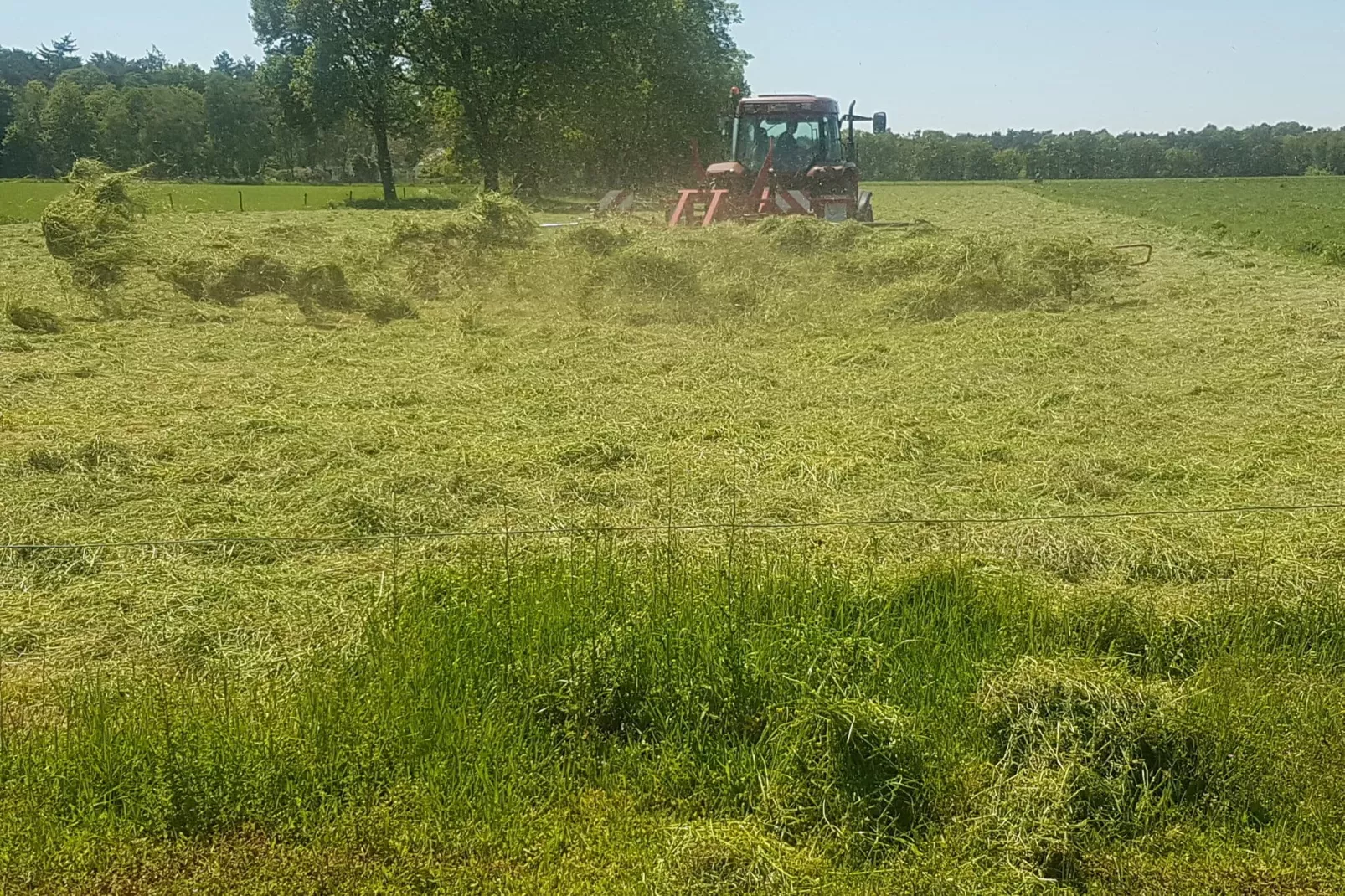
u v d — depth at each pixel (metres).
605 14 45.41
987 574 5.66
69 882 3.51
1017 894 3.48
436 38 43.91
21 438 8.15
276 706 4.30
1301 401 9.64
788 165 21.14
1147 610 5.11
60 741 4.07
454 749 4.03
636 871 3.59
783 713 4.18
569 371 10.74
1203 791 3.97
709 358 11.29
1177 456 8.01
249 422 8.39
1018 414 9.16
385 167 46.78
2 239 21.33
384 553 6.06
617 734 4.27
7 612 5.32
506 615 4.74
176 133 81.06
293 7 44.34
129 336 12.30
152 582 5.66
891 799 3.80
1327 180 75.44
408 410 9.23
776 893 3.41
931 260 14.93
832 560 5.88
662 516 6.68
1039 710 4.16
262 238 18.44
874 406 9.48
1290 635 5.04
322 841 3.69
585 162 53.56
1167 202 45.66
